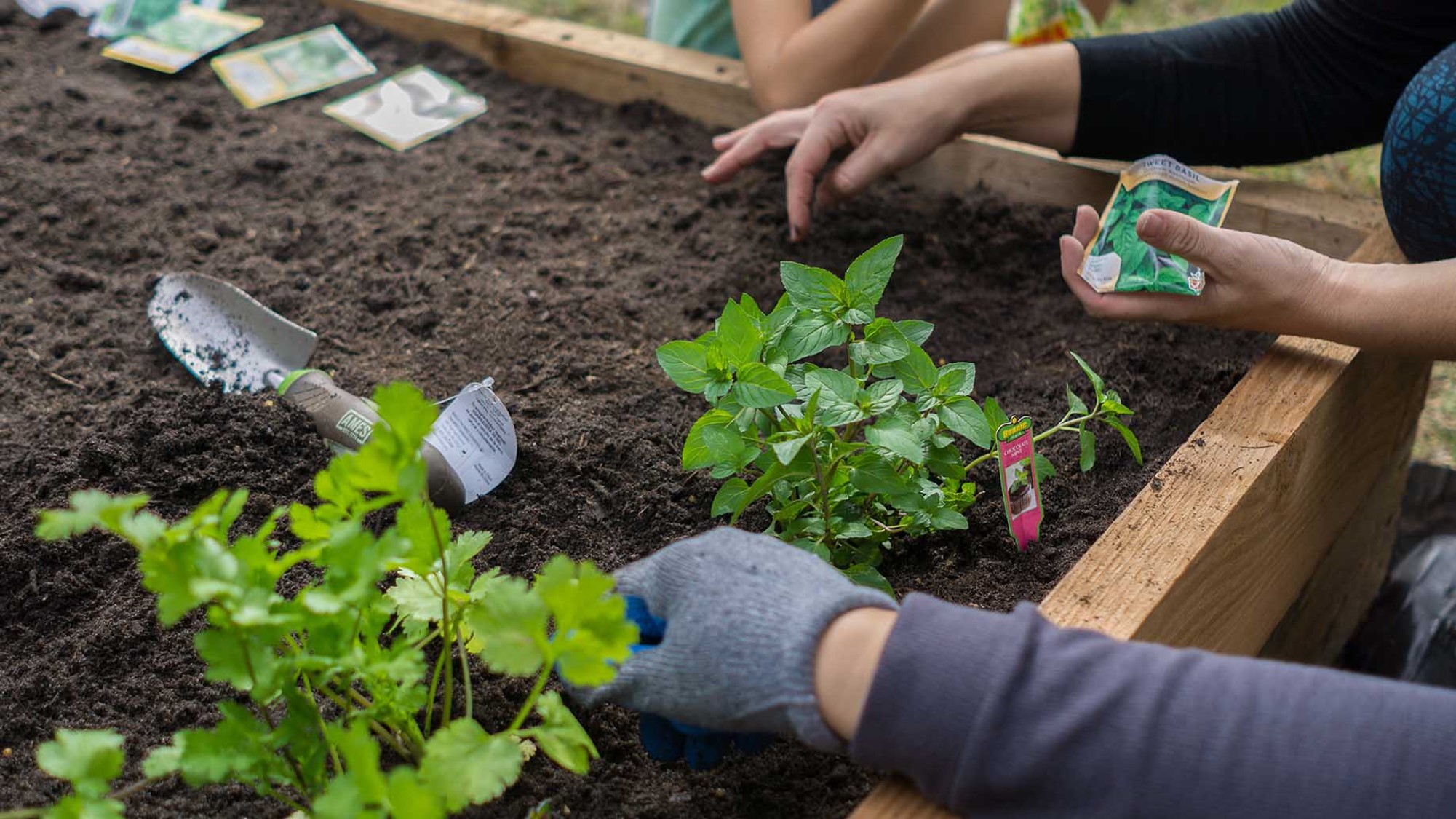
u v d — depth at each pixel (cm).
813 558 103
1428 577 219
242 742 94
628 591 109
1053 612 118
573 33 264
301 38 275
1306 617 186
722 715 97
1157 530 130
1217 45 190
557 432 165
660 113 252
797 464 123
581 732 98
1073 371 178
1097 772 85
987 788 88
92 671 131
